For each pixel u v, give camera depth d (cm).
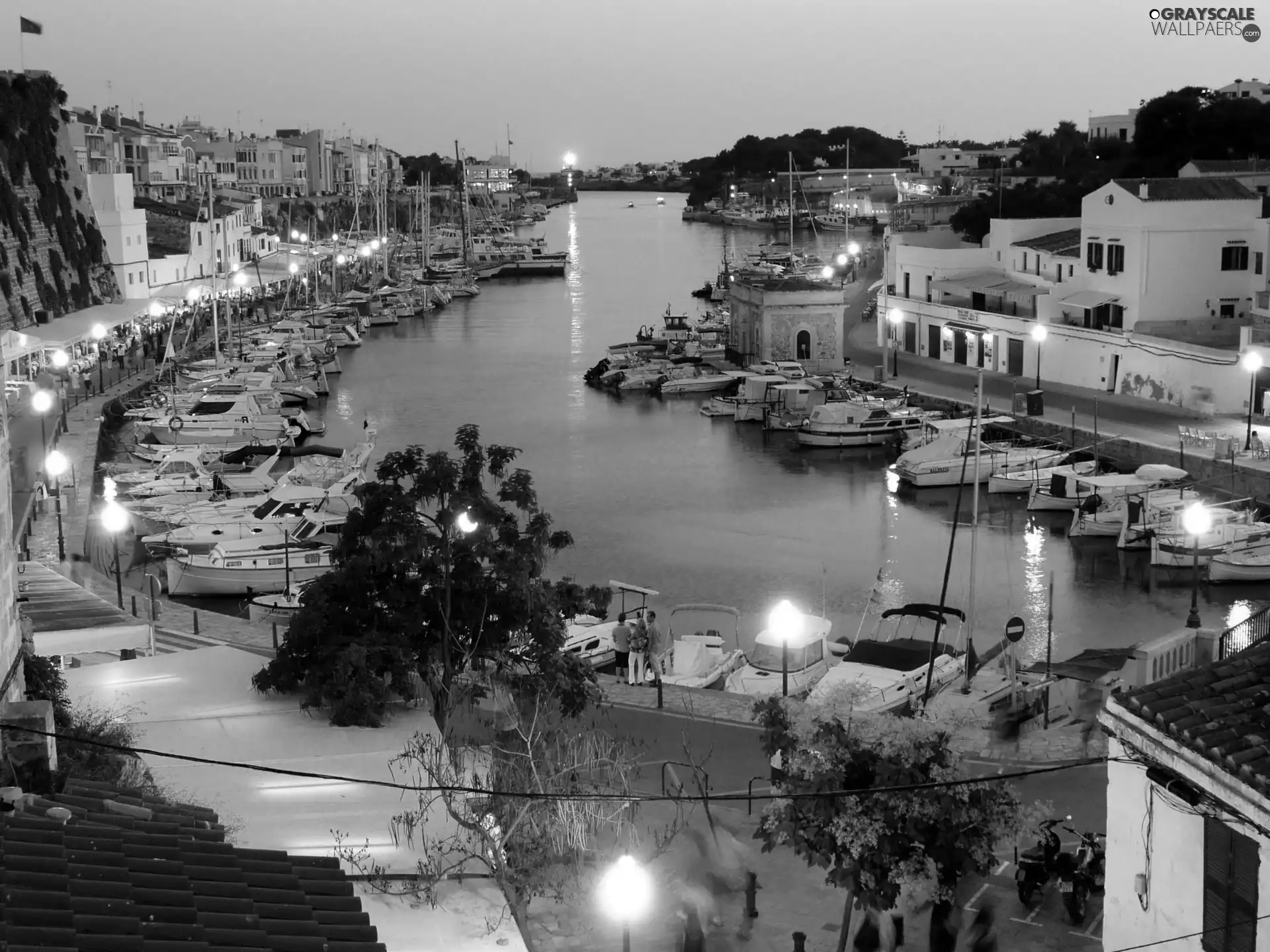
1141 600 5750
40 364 10294
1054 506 7156
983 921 2505
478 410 10388
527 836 2506
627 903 2150
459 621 3234
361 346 14038
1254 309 8806
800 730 2308
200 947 1642
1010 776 2252
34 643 3475
